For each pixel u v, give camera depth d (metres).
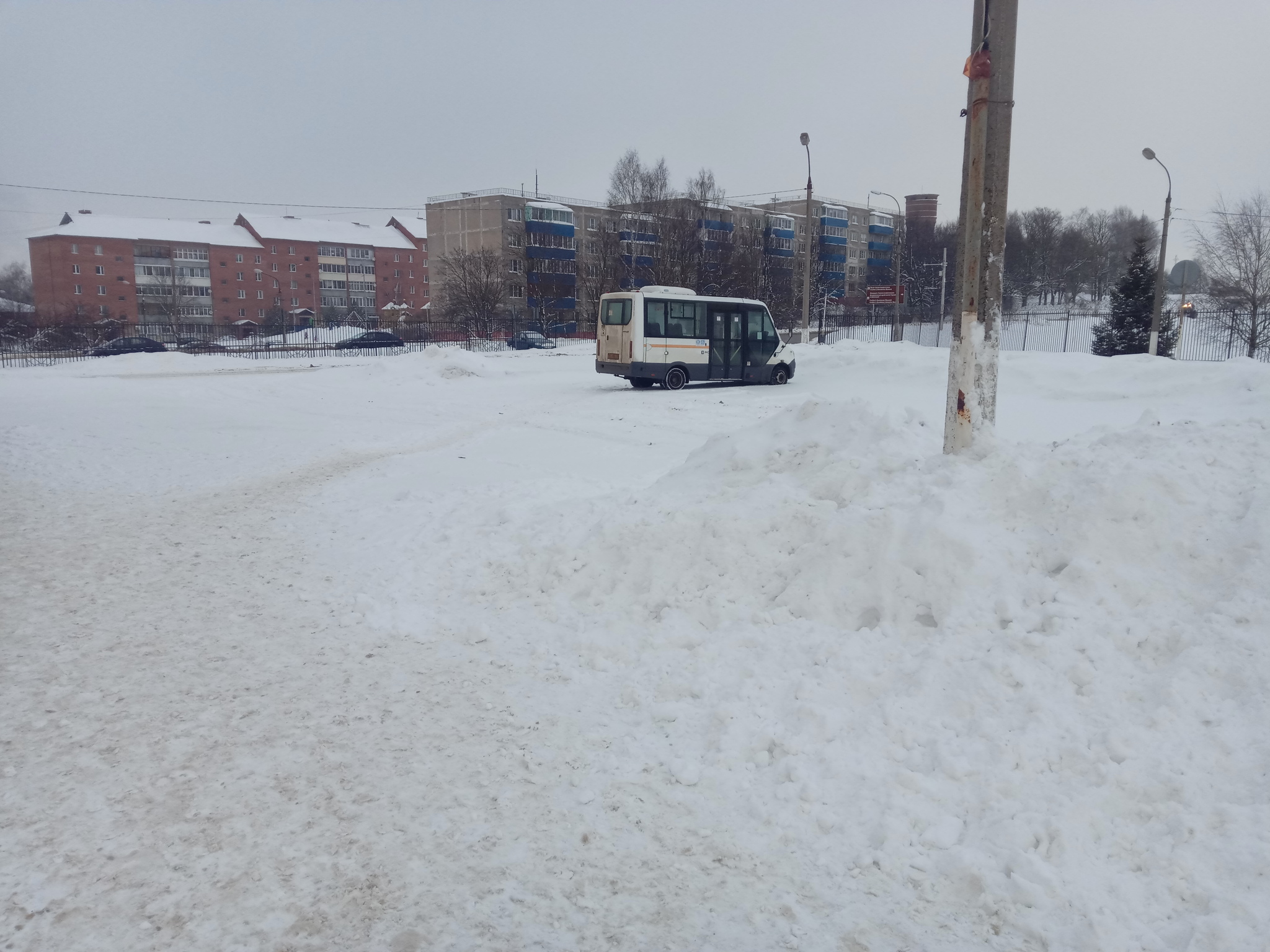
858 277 108.25
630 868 3.52
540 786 4.14
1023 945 3.04
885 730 4.25
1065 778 3.76
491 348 61.09
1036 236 95.50
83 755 4.44
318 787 4.14
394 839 3.71
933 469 6.09
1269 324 42.03
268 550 8.52
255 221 111.81
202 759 4.40
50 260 98.56
